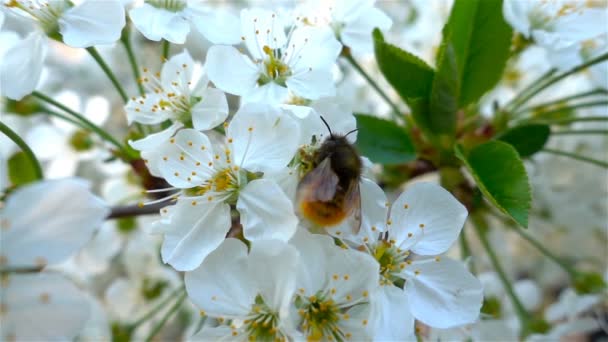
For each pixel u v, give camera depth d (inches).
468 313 4.1
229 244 4.0
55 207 3.6
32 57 4.4
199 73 4.4
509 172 4.2
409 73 4.6
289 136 4.1
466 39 4.7
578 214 6.1
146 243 6.0
